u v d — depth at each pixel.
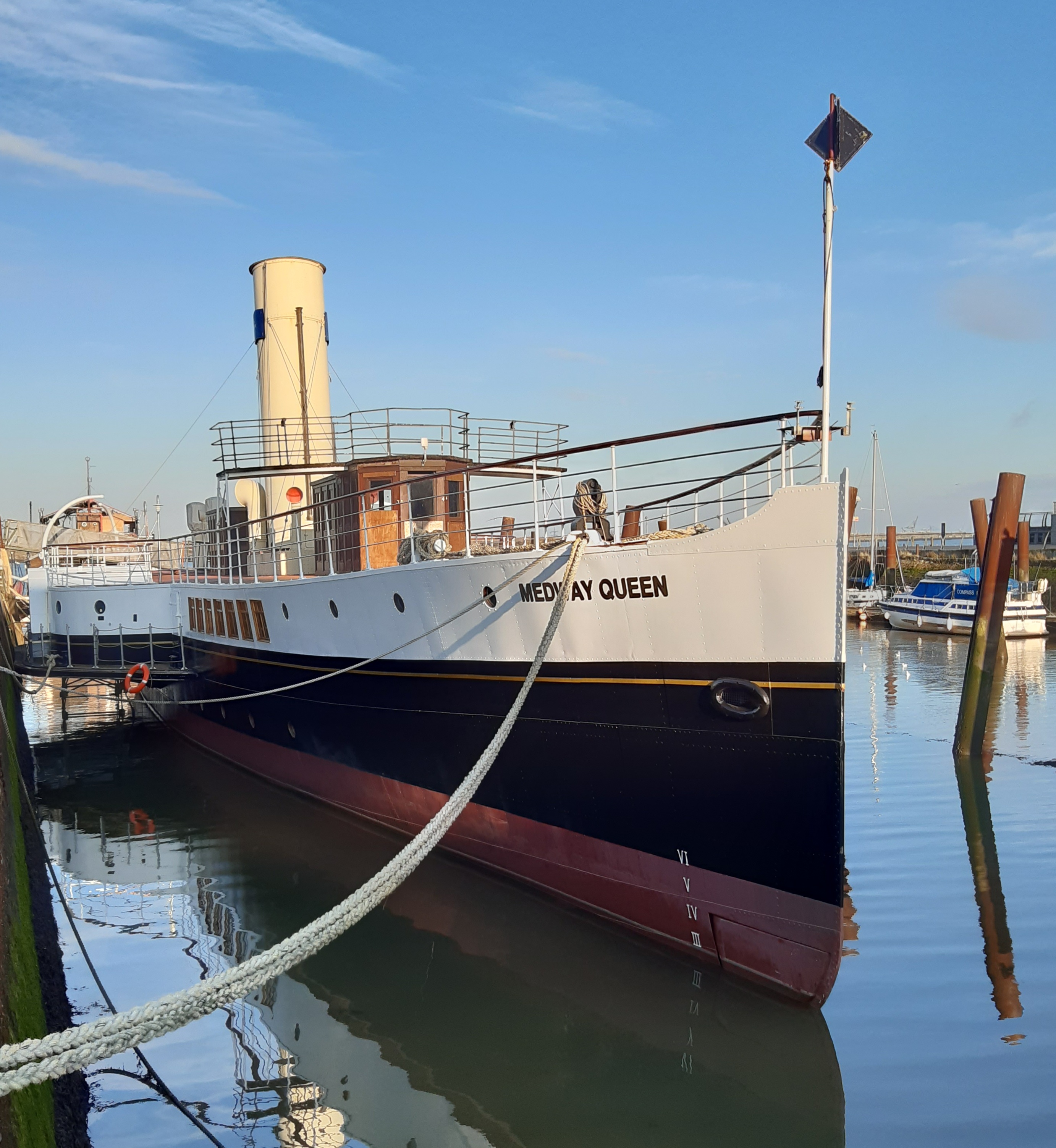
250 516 19.45
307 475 17.48
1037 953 9.46
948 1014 8.18
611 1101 7.12
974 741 19.30
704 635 8.59
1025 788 16.77
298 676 14.38
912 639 45.66
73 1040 4.36
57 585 23.73
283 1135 6.79
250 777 17.41
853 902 11.09
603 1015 8.32
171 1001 4.64
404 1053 7.89
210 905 11.31
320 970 9.34
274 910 11.00
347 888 11.51
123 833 14.55
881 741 21.31
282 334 19.36
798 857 8.18
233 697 15.03
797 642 8.03
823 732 7.96
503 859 11.08
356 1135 6.78
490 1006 8.55
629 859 9.53
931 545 91.44
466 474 11.61
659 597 8.80
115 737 22.86
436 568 10.87
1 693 19.91
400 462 14.55
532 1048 7.89
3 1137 4.70
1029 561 48.94
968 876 11.99
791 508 7.93
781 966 8.36
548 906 10.48
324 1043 8.09
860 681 31.20
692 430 9.09
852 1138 6.45
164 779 18.11
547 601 9.77
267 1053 7.99
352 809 13.92
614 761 9.48
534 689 10.09
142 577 24.47
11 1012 6.15
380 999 8.76
